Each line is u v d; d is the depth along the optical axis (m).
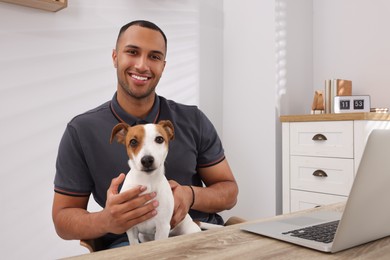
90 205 1.97
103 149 1.12
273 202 2.34
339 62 2.45
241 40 2.57
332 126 1.94
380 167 0.54
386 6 2.21
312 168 2.05
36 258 1.83
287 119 2.17
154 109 1.24
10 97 1.76
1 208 1.74
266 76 2.41
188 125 1.29
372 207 0.57
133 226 0.88
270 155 2.37
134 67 1.15
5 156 1.75
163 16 2.34
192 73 2.50
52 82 1.89
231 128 2.64
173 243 0.61
